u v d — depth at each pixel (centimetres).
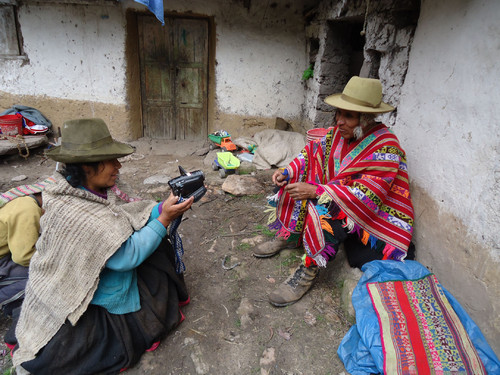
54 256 167
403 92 281
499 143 178
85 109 589
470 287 196
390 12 295
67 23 545
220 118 602
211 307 243
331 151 257
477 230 191
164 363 201
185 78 601
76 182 167
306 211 266
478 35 197
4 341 207
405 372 177
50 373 176
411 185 262
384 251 237
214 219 356
